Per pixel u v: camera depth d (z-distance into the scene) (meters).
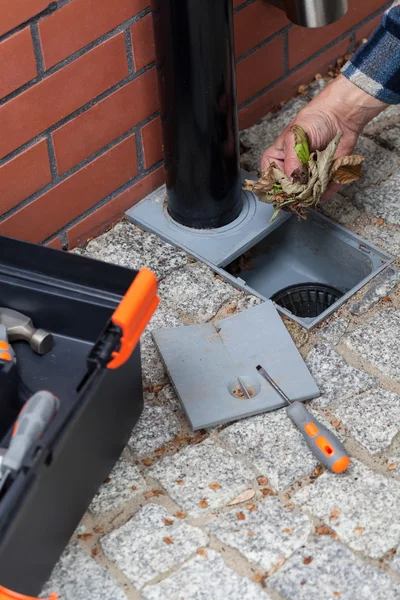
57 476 1.31
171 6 1.61
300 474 1.52
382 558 1.41
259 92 2.17
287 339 1.71
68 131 1.77
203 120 1.75
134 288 1.35
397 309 1.78
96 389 1.34
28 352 1.60
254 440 1.58
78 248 1.95
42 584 1.37
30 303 1.59
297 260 2.04
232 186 1.89
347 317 1.78
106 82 1.78
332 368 1.69
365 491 1.49
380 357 1.70
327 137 1.83
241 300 1.82
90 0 1.65
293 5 1.93
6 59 1.58
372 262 1.88
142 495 1.51
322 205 1.98
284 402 1.61
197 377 1.66
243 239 1.92
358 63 1.75
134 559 1.42
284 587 1.38
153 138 1.96
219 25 1.64
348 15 2.26
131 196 2.00
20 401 1.55
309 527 1.45
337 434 1.58
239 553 1.42
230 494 1.50
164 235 1.94
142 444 1.59
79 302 1.55
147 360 1.72
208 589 1.38
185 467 1.55
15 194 1.76
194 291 1.84
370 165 2.06
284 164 1.83
